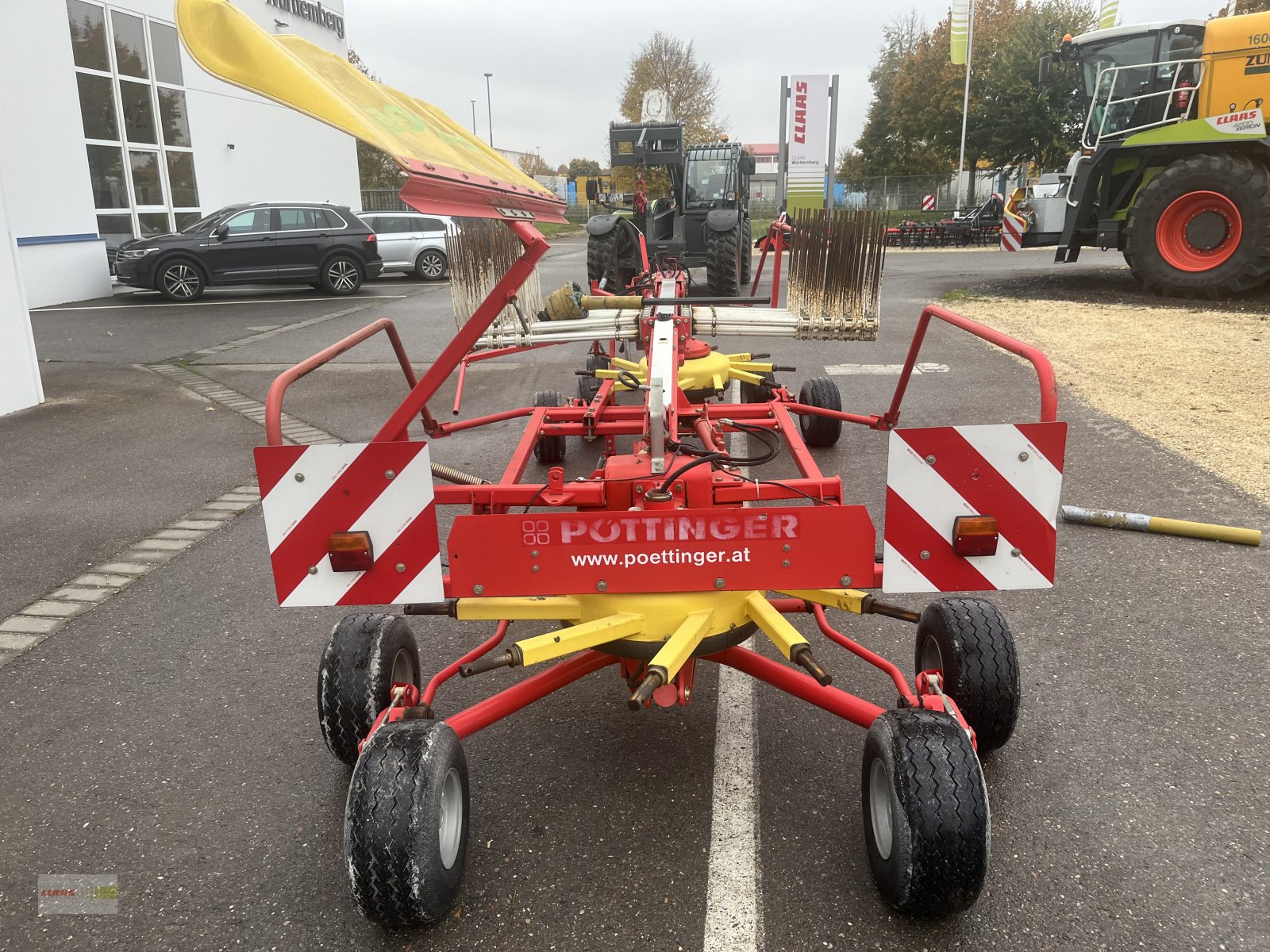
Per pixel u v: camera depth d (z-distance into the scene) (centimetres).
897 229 2844
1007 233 1541
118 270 1617
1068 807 279
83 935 239
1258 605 404
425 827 211
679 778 300
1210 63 1259
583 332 505
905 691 255
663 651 232
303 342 1192
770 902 244
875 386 852
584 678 369
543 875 256
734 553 253
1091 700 337
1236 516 504
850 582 254
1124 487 554
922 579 249
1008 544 246
